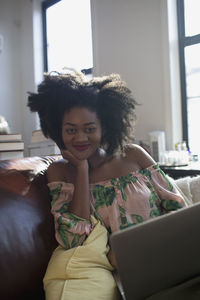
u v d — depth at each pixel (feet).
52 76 3.13
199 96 7.75
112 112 3.08
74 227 2.79
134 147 3.47
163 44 7.70
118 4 8.66
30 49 12.27
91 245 2.67
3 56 12.28
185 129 7.95
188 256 1.80
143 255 1.70
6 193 2.76
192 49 7.75
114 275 2.75
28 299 2.50
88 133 2.94
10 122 12.42
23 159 3.47
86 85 2.96
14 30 12.73
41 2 12.32
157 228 1.73
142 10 8.11
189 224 1.79
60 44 11.76
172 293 1.72
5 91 12.30
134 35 8.32
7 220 2.59
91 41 10.25
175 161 6.59
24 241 2.60
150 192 3.16
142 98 8.23
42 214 2.91
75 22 11.09
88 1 10.57
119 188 3.10
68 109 2.89
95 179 3.17
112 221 2.97
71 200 3.03
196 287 1.75
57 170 3.25
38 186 3.12
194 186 3.75
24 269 2.51
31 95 3.22
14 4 12.69
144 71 8.16
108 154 3.27
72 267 2.49
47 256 2.73
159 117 7.89
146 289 1.74
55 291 2.35
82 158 2.95
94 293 2.35
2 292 2.33
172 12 7.70
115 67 8.85
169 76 7.64
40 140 6.68
